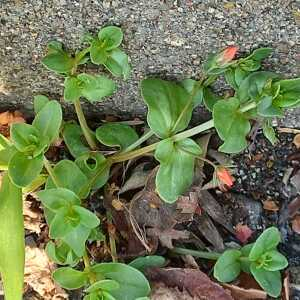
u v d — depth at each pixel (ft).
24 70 0.47
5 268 0.43
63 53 0.44
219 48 0.44
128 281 0.44
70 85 0.44
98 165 0.48
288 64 0.46
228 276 0.46
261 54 0.44
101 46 0.43
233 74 0.45
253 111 0.45
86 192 0.46
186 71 0.46
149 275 0.47
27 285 0.48
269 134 0.47
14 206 0.43
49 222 0.46
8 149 0.45
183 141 0.45
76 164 0.47
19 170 0.42
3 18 0.42
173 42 0.44
